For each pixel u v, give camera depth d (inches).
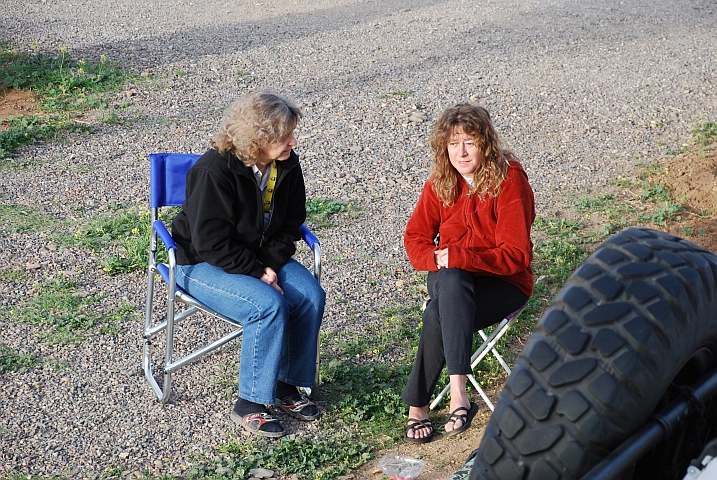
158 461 148.5
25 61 404.8
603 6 609.9
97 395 169.2
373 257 240.2
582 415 82.7
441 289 148.3
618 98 400.5
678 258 90.7
